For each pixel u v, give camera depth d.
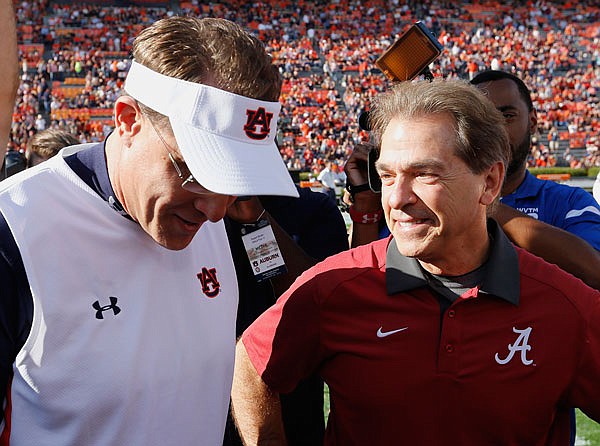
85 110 29.06
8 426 1.45
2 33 1.10
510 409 1.60
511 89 2.62
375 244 1.80
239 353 1.89
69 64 31.23
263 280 2.21
